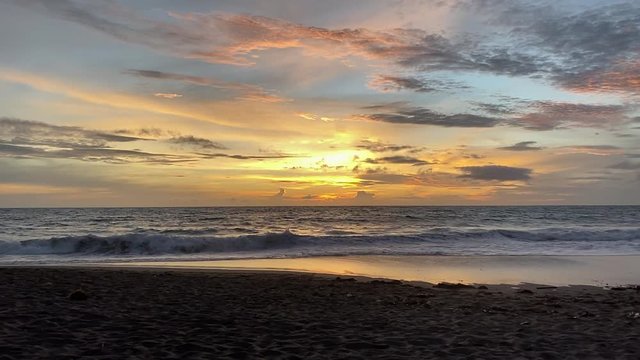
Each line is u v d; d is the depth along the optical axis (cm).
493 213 7962
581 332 763
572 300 1092
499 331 767
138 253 2177
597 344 687
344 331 755
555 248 2384
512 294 1189
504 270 1672
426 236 2705
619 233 2873
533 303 1047
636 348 665
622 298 1136
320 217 6462
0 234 3806
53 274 1358
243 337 696
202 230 3841
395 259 1991
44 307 850
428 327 793
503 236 2808
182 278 1366
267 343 668
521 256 2070
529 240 2731
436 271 1650
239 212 8619
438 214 7462
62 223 5169
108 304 923
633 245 2500
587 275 1561
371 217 6500
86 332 683
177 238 2284
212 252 2244
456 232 2989
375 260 1961
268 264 1838
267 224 5012
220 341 666
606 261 1909
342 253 2191
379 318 866
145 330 712
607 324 826
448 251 2261
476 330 773
